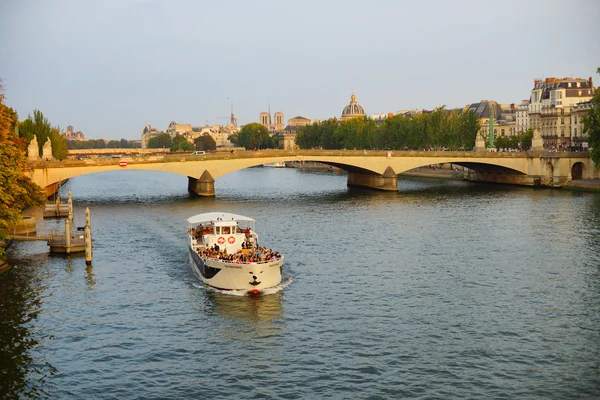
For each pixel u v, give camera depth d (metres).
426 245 85.12
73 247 80.25
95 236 91.62
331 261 75.62
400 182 194.75
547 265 73.25
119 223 103.94
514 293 62.19
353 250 82.00
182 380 43.66
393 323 53.78
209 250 67.00
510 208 122.56
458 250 81.69
